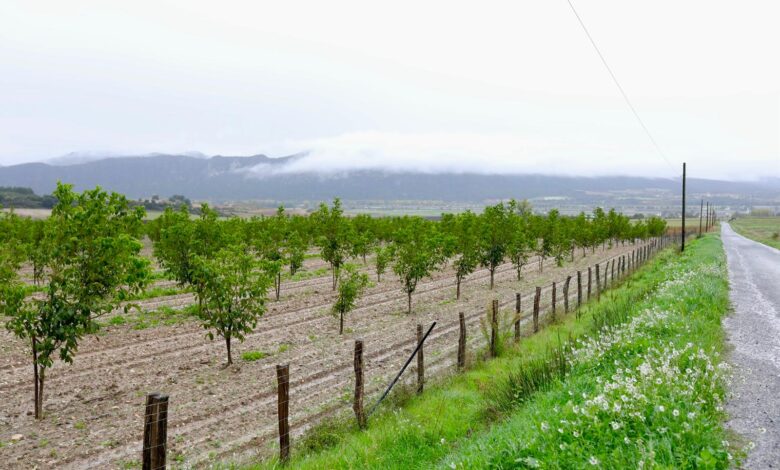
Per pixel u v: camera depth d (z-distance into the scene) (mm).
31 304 11133
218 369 14859
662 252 56688
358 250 36344
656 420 6680
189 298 26312
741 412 8258
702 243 63812
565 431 6703
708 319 15453
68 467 9109
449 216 47094
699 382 8328
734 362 11422
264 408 11930
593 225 62469
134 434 10555
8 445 9844
